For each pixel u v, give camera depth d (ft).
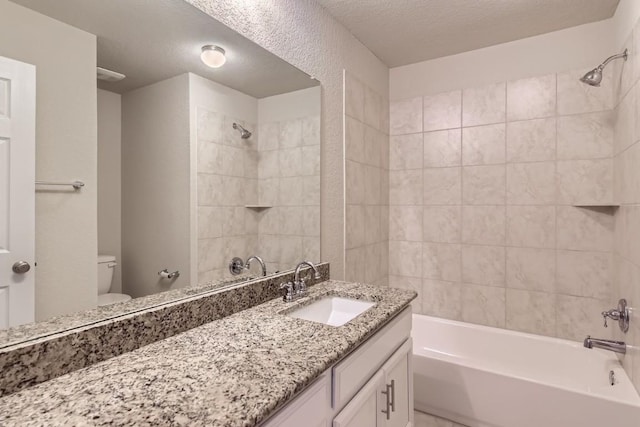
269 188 5.34
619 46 6.16
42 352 2.64
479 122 8.06
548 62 7.32
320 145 6.35
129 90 3.53
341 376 3.38
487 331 7.69
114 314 3.34
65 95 3.02
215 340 3.44
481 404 6.18
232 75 4.70
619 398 5.09
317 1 6.27
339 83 6.96
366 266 7.99
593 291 6.95
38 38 2.84
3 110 2.63
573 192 7.09
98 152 3.26
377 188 8.52
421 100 8.79
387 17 6.78
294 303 4.85
